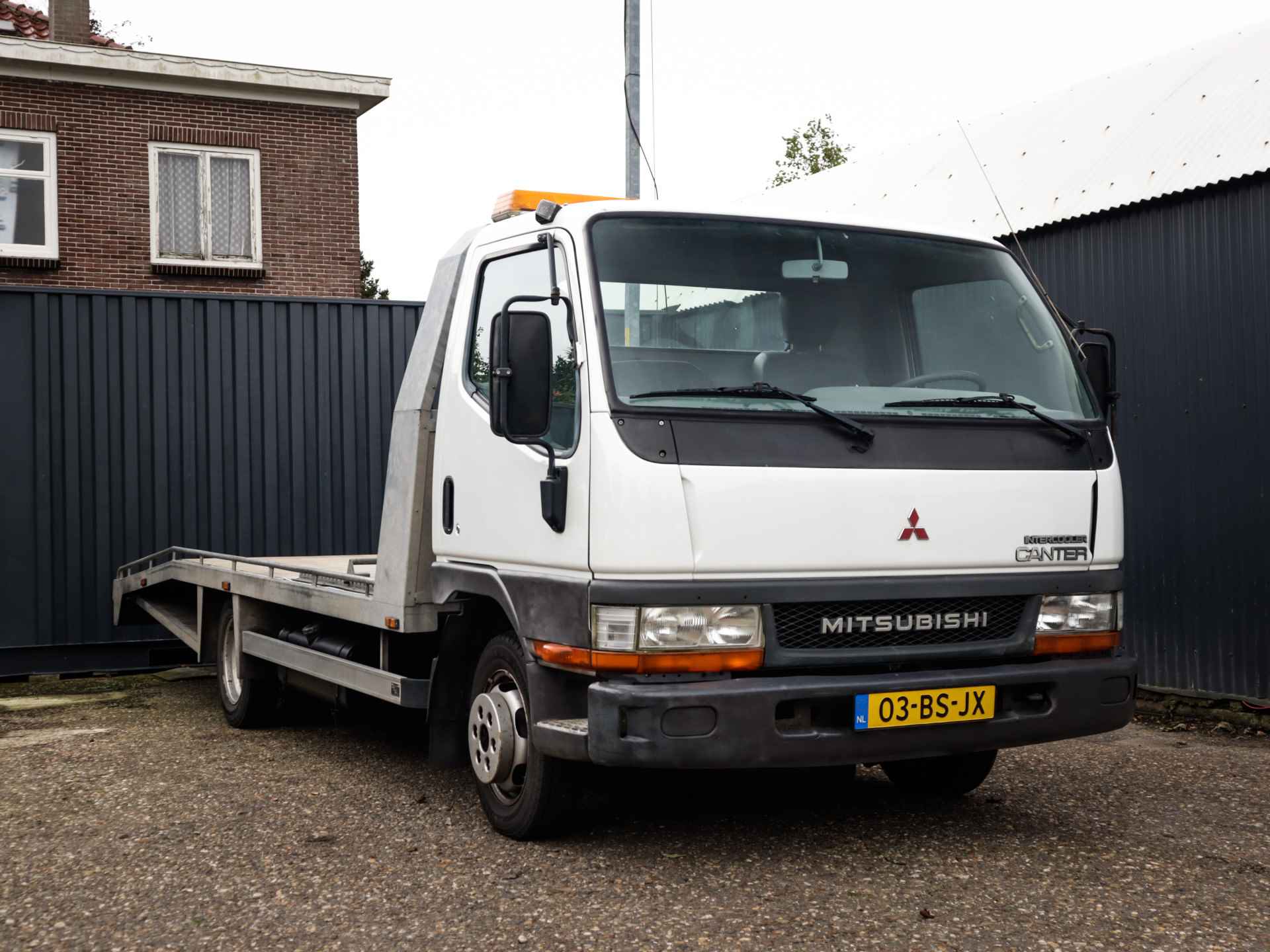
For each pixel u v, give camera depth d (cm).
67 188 1853
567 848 548
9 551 1134
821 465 498
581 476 495
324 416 1237
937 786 641
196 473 1195
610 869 518
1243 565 833
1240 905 473
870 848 548
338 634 746
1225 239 843
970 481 520
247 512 1209
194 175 1939
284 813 619
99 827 598
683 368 509
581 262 516
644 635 477
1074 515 541
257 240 1966
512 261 577
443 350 627
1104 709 536
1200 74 979
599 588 483
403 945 439
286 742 812
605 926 453
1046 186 990
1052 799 638
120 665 1167
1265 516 819
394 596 629
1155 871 515
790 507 491
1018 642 529
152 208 1900
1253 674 829
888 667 512
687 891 489
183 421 1191
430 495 623
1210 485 855
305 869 524
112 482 1168
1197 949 429
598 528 485
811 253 554
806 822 592
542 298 515
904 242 573
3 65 1811
